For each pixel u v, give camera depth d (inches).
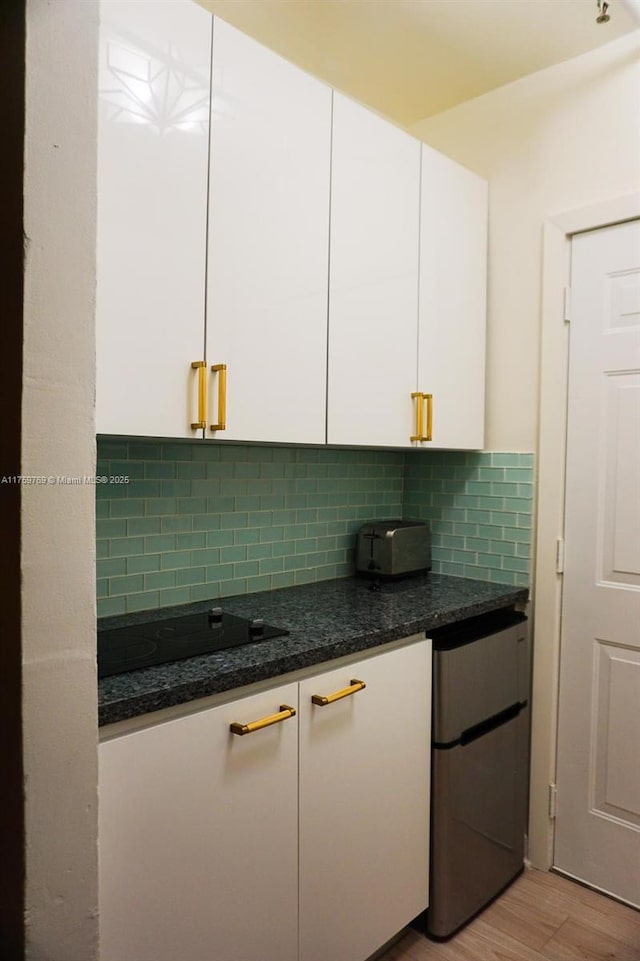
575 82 78.7
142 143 48.7
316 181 63.0
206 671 47.4
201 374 52.5
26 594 33.5
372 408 70.0
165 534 68.5
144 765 42.7
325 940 56.9
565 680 80.8
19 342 33.2
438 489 93.9
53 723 34.6
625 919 72.7
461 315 82.5
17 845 33.8
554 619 81.3
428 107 91.0
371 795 61.1
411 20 71.4
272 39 75.0
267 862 51.3
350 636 58.1
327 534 87.0
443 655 67.7
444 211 79.3
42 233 33.8
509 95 84.9
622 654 76.1
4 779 34.7
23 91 33.0
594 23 71.5
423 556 90.3
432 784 68.7
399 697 63.9
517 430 85.3
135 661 49.3
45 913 34.3
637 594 74.7
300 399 62.0
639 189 73.7
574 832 79.9
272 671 50.5
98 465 62.6
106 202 46.6
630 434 75.1
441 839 68.2
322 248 63.8
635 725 74.9
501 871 76.7
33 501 33.7
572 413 79.9
